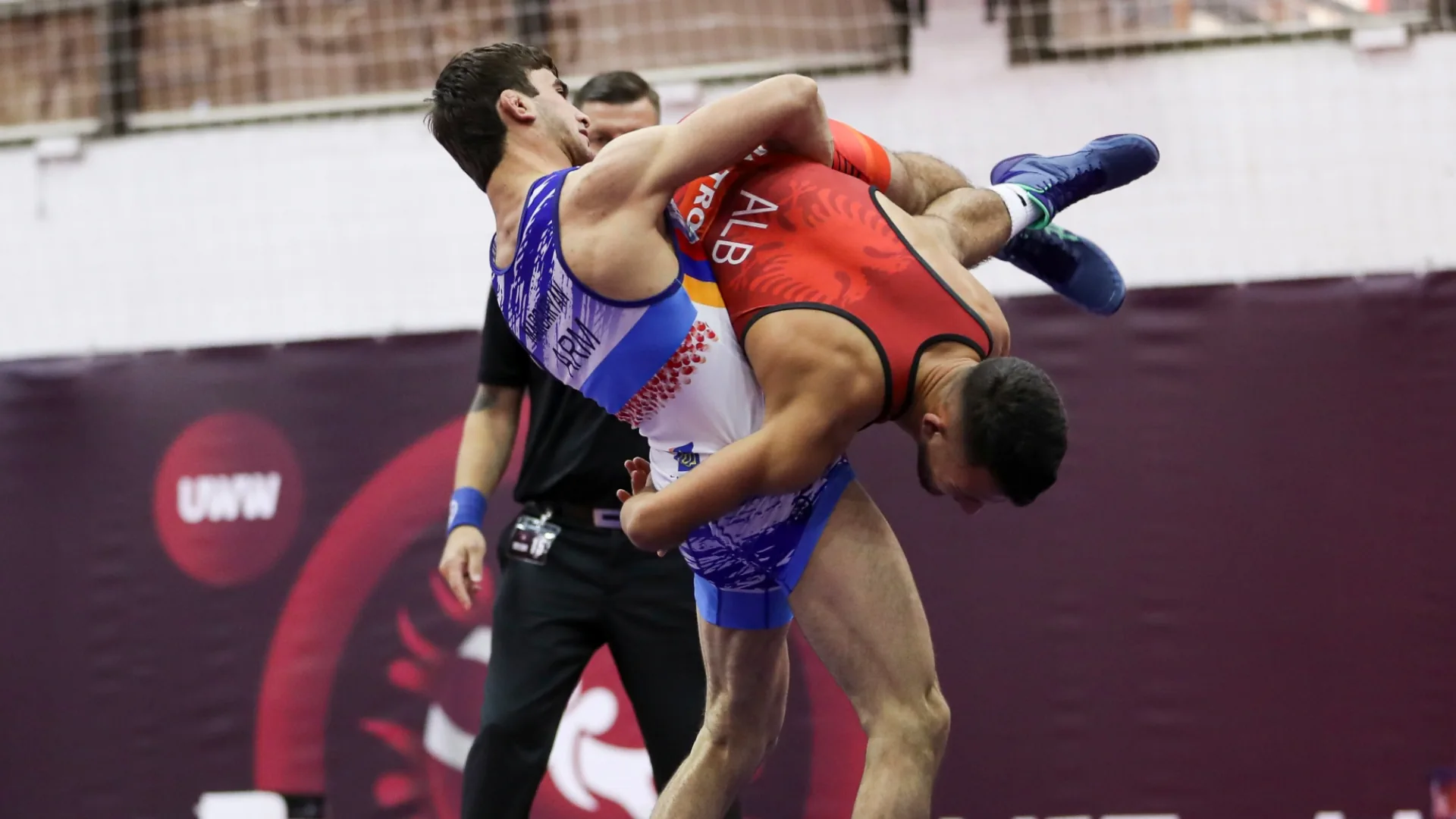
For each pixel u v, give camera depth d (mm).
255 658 11984
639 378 5504
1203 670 10516
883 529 5699
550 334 5668
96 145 14148
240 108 14164
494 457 8320
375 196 13602
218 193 13883
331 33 14211
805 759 10750
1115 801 10500
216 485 12258
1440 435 10445
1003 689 10719
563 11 13617
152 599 12250
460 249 13422
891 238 5434
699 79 13062
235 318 13688
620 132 7941
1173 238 12062
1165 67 12250
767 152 5773
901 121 12602
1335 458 10562
